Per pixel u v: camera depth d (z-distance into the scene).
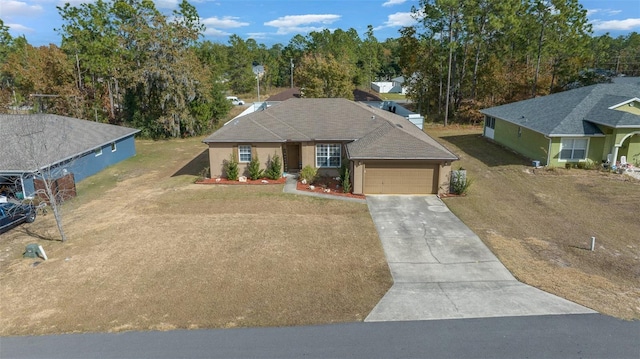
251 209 20.31
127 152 33.78
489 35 45.38
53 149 24.77
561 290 12.68
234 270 14.10
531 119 30.30
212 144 25.34
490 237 16.88
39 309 12.01
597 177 24.98
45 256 15.32
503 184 24.25
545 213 19.61
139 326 11.01
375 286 13.03
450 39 45.59
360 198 22.09
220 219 19.02
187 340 10.38
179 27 41.12
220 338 10.45
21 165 22.33
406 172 22.59
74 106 44.19
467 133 41.59
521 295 12.40
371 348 10.01
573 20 44.44
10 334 10.81
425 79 51.75
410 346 10.06
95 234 17.58
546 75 46.53
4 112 42.44
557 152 26.97
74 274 14.07
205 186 24.23
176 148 37.78
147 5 41.56
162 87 39.88
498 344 10.09
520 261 14.73
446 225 18.25
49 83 44.72
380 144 22.58
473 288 12.88
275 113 27.88
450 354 9.75
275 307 11.82
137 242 16.59
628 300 12.09
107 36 45.97
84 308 11.97
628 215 19.14
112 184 26.17
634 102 26.28
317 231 17.55
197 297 12.41
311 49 92.81
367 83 92.44
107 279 13.66
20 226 19.02
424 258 15.04
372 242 16.44
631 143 26.80
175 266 14.45
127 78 39.97
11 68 50.22
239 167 25.70
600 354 9.70
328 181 25.16
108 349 10.09
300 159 27.03
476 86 47.62
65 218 19.92
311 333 10.62
